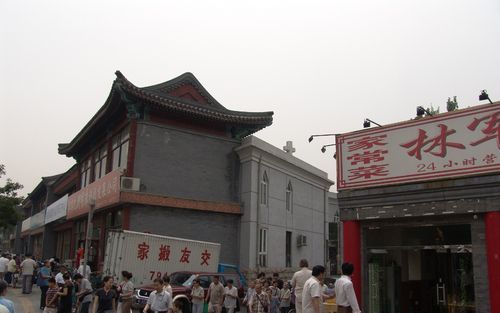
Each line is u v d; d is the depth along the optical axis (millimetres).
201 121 28047
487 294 10625
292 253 31672
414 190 12125
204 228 26656
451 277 11906
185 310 12656
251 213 27312
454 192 11438
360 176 13328
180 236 25719
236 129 29188
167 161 26375
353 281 12938
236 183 28625
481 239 10945
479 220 11039
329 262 38500
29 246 56312
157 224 25156
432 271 12250
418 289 12367
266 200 29312
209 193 27484
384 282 12883
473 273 11039
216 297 15969
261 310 15648
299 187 33938
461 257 11781
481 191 11000
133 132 25609
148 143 25953
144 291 18031
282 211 30938
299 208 33531
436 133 12008
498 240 10586
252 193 27625
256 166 28312
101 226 27969
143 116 26047
